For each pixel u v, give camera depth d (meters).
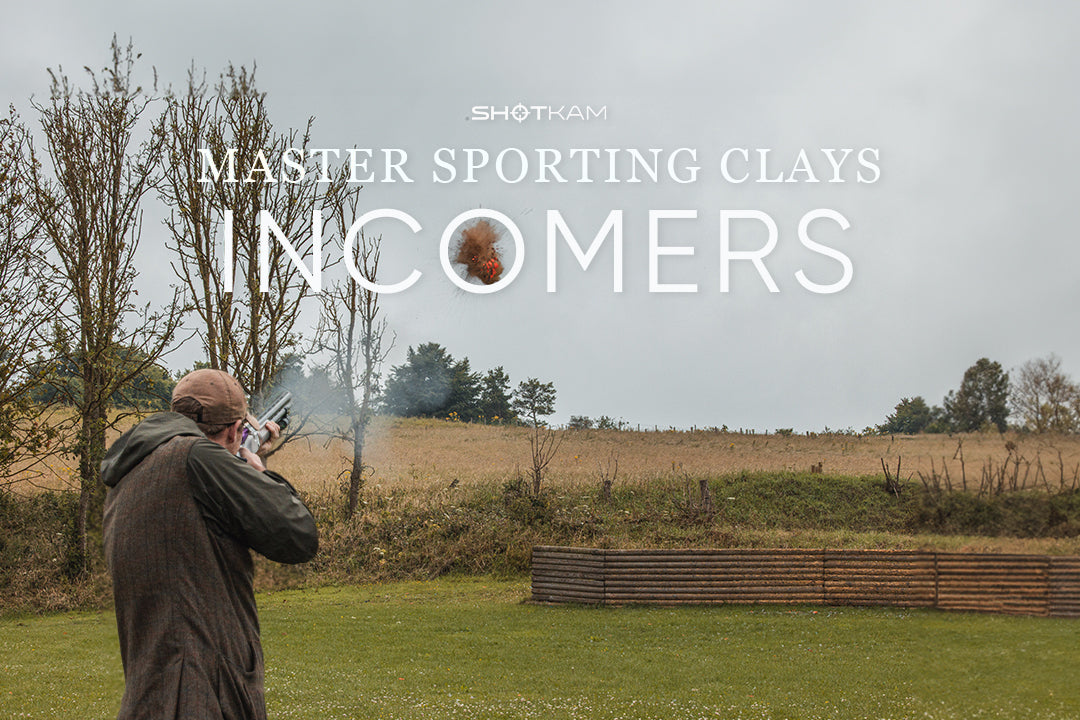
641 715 8.40
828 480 26.00
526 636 13.47
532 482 26.61
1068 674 6.50
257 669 3.05
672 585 16.23
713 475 28.05
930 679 7.44
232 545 3.01
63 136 19.59
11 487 19.83
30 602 16.94
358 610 16.41
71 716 8.12
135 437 3.11
